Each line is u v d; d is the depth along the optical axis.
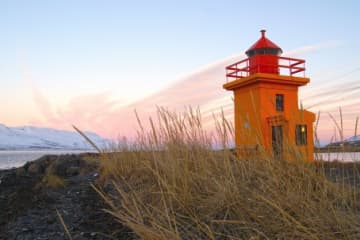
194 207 3.56
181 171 4.14
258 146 4.07
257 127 4.25
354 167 3.34
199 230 3.11
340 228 2.55
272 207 3.03
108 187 5.86
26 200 5.76
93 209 4.66
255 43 15.41
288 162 3.63
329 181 3.39
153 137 5.48
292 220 2.70
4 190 7.51
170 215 3.53
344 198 3.09
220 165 4.27
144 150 6.27
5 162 39.22
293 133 3.85
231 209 3.39
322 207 2.90
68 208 5.00
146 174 5.49
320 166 3.57
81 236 3.63
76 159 12.28
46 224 4.27
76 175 9.00
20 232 3.99
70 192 6.22
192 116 5.09
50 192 6.37
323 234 2.54
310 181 3.29
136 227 3.02
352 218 2.68
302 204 2.98
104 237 3.52
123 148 7.39
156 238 2.76
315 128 3.59
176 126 5.10
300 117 3.86
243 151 4.34
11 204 5.59
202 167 4.25
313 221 2.70
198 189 3.95
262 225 2.94
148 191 4.55
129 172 6.27
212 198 3.64
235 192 3.41
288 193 3.12
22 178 9.48
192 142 4.84
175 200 3.73
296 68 13.66
